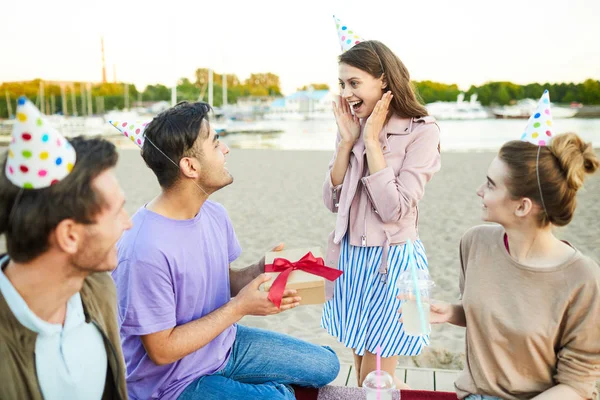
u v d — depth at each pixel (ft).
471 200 30.60
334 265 8.80
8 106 221.46
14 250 4.22
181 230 6.58
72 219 4.22
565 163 5.13
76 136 4.56
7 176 4.14
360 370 8.86
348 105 8.56
